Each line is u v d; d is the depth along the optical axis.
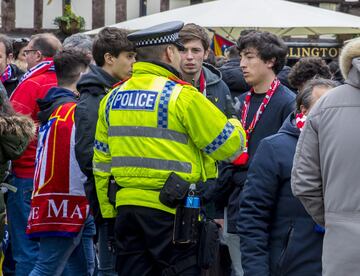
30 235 8.26
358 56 5.54
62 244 8.20
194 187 6.57
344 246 5.43
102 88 7.77
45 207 8.17
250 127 8.28
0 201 7.66
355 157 5.46
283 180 6.48
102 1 27.55
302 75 8.88
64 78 8.51
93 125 7.64
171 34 6.63
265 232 6.53
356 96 5.54
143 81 6.59
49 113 8.28
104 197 6.91
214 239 6.57
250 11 16.45
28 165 9.27
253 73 8.27
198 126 6.45
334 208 5.51
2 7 27.30
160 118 6.47
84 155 7.59
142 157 6.48
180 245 6.52
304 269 6.36
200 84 8.38
